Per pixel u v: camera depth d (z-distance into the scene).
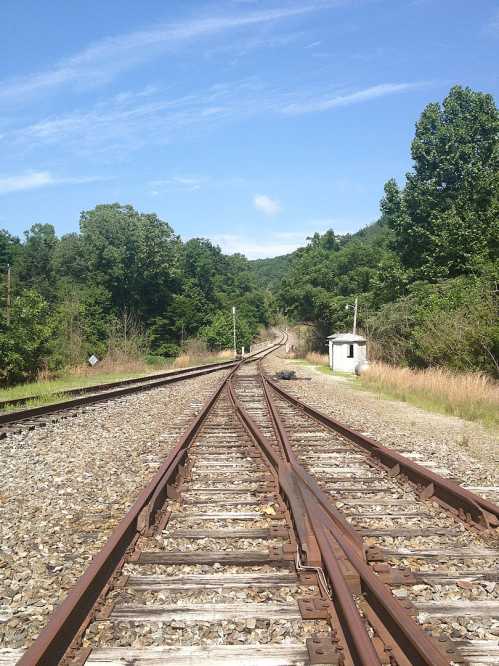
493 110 42.94
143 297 82.69
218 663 3.59
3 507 7.04
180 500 7.18
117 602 4.39
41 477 8.56
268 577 4.83
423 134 43.34
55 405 16.41
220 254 160.88
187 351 75.50
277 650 3.71
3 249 82.62
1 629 4.08
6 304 29.09
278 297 71.25
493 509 6.21
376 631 3.91
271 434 12.34
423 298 33.69
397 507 6.96
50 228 101.88
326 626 4.03
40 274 80.06
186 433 11.12
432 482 7.34
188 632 3.97
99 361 43.81
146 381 31.03
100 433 12.62
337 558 4.82
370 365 32.78
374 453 9.63
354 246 72.12
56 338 35.09
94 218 80.44
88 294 72.56
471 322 23.56
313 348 69.88
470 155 42.31
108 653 3.69
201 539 5.82
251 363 54.88
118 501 7.25
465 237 37.53
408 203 43.06
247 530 5.99
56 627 3.64
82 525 6.32
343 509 6.84
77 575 4.98
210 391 23.58
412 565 5.15
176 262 86.19
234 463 9.30
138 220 83.00
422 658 3.37
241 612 4.21
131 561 5.20
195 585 4.68
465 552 5.43
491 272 25.53
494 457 10.38
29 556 5.44
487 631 3.96
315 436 11.96
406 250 43.38
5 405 17.20
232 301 137.88
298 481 7.31
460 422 15.17
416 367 30.31
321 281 67.38
